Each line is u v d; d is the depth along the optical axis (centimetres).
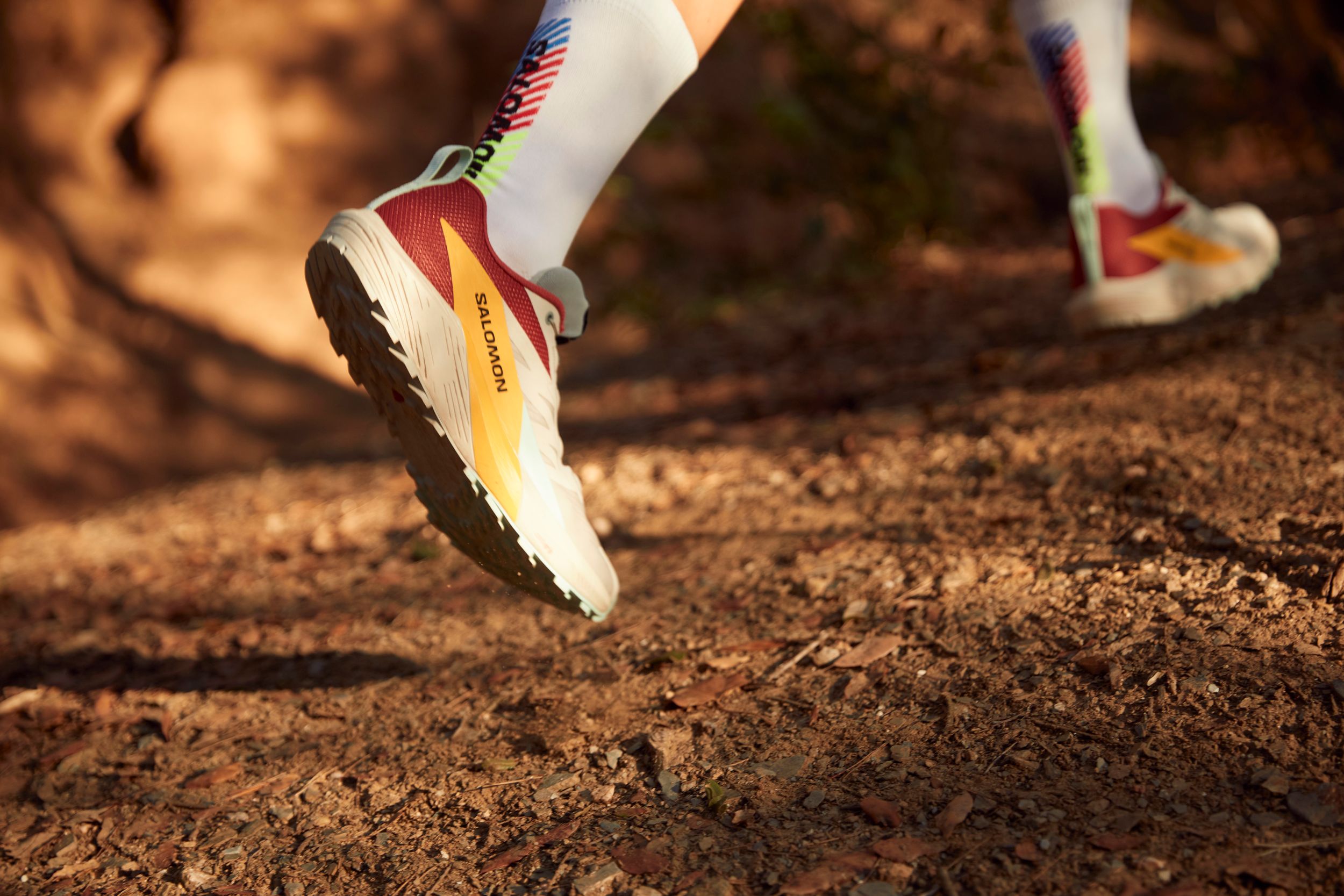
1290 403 232
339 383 582
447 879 126
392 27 684
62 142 613
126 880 139
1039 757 128
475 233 149
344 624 226
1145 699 134
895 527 216
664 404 413
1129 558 173
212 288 592
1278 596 149
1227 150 865
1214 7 1027
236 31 650
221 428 548
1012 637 156
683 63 157
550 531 153
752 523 243
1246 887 103
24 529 436
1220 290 244
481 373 148
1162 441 228
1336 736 120
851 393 356
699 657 173
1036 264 614
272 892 130
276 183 648
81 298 580
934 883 110
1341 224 461
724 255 718
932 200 740
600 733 155
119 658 227
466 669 190
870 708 147
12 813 164
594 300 663
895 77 780
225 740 179
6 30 603
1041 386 299
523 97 154
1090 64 229
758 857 119
